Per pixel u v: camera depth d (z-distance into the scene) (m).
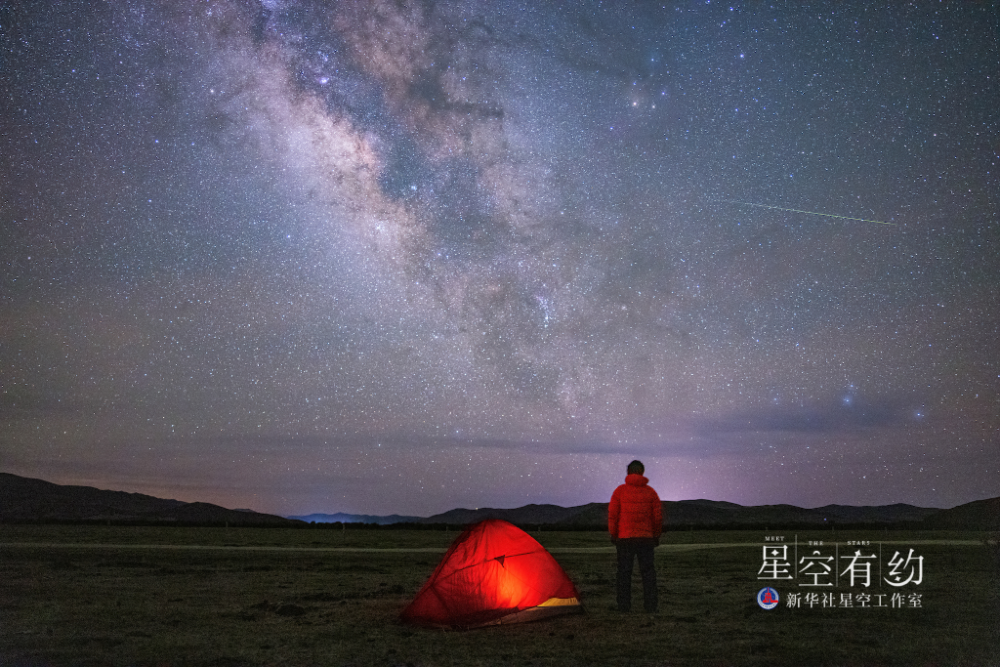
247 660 7.48
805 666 7.09
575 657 7.54
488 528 10.31
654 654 7.62
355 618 10.32
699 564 19.30
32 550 23.22
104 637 8.66
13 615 10.34
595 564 20.14
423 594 9.86
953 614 10.30
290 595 12.92
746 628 9.22
